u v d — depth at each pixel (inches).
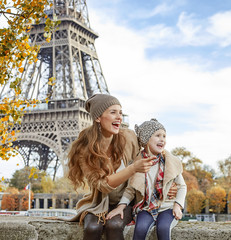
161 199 205.0
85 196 231.0
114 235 196.2
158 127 211.9
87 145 216.2
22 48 361.7
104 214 203.0
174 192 209.9
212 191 3201.3
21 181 3831.2
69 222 217.6
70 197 3341.5
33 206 3909.9
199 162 3718.0
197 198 3090.6
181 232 197.9
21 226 217.9
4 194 3528.5
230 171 3609.7
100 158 212.1
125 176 194.5
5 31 358.0
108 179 199.3
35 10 366.0
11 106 381.1
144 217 200.1
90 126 227.5
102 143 223.6
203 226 201.9
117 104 219.3
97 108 216.8
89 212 207.3
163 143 212.2
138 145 230.2
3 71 369.4
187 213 3531.0
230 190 3198.8
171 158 211.8
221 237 191.5
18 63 383.2
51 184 3449.8
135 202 216.1
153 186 207.5
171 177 202.1
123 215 206.2
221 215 3270.2
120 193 222.5
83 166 213.0
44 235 214.5
